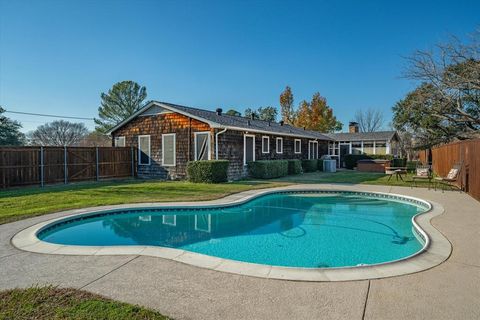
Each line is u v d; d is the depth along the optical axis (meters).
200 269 3.74
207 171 13.62
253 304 2.85
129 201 8.76
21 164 12.57
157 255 4.25
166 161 15.80
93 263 3.95
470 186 10.02
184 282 3.35
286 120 38.31
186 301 2.90
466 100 18.03
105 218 7.52
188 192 10.83
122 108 38.00
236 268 3.77
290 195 11.61
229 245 6.07
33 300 2.88
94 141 41.03
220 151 14.45
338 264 4.96
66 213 7.09
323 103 37.12
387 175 18.88
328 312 2.71
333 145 29.91
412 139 37.16
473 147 9.56
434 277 3.51
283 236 6.71
